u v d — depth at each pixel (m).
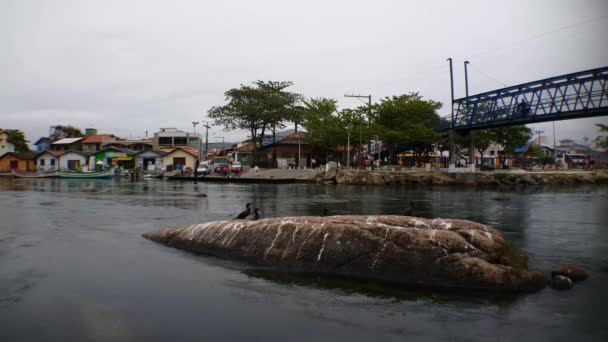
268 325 5.74
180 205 21.20
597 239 12.06
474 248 7.48
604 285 7.41
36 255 9.64
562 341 5.23
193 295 6.94
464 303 6.51
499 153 72.50
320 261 8.20
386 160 66.62
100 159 72.25
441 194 31.05
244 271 8.30
